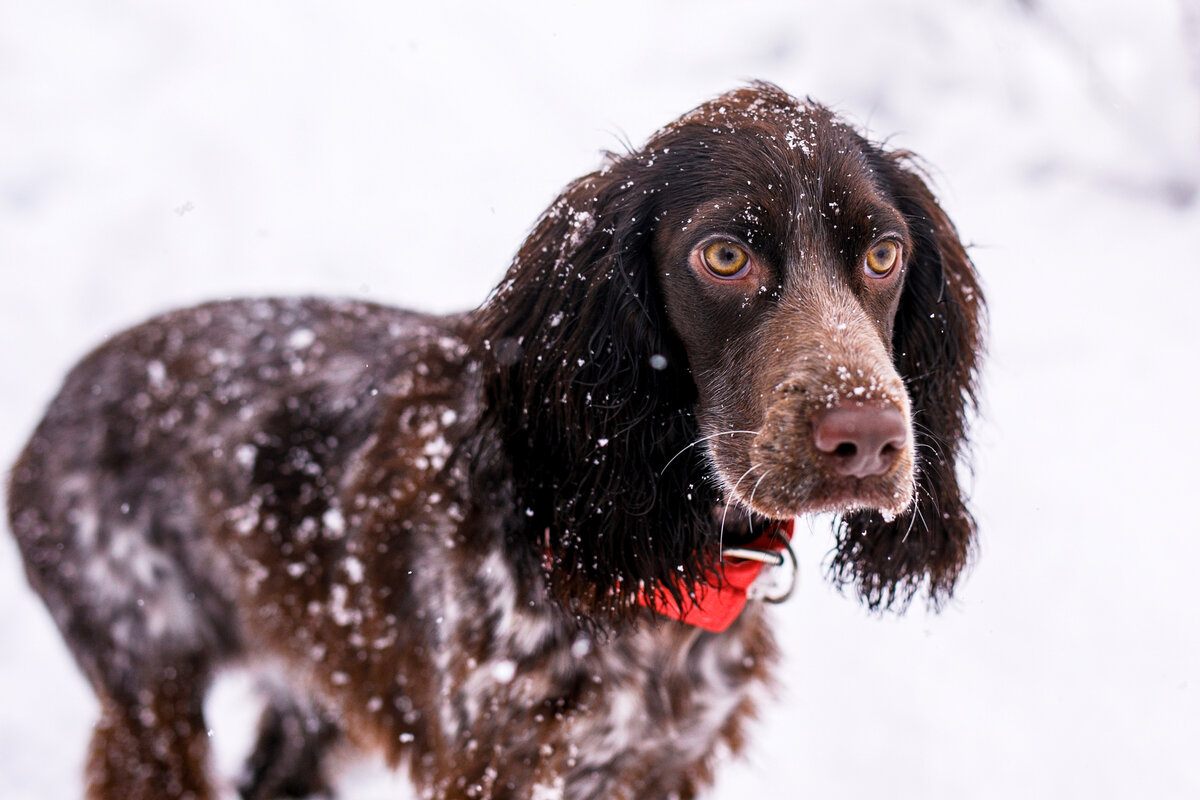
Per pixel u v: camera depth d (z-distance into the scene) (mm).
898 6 10734
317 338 3969
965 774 4387
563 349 3035
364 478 3514
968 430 3443
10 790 4680
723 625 3211
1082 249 8078
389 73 11266
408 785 4090
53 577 3979
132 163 10094
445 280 8875
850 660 5055
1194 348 6762
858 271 2789
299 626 3742
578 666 3156
